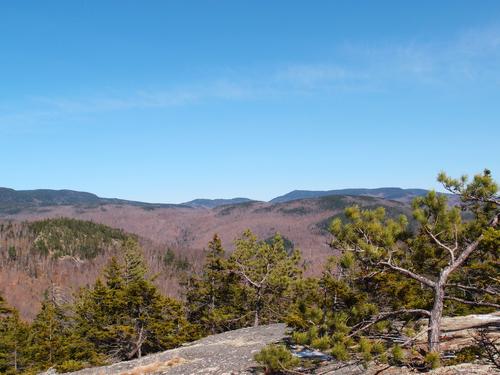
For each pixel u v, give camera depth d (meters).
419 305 13.80
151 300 36.78
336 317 12.58
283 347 12.22
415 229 13.38
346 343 11.59
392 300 14.09
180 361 22.36
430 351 12.02
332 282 13.89
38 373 36.84
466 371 11.25
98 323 39.28
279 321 42.19
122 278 47.09
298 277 40.47
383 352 11.25
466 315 21.38
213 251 45.78
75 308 50.75
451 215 12.91
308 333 11.82
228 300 45.53
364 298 13.70
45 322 45.69
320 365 13.95
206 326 44.03
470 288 12.58
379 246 12.84
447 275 12.62
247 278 41.50
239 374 17.67
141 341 35.88
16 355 46.41
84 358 39.94
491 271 12.81
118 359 38.19
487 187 12.84
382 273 13.59
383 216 13.28
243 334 30.25
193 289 46.44
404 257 13.52
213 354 23.17
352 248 12.91
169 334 36.62
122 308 36.56
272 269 41.16
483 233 12.35
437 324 12.19
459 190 13.27
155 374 20.77
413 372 11.99
